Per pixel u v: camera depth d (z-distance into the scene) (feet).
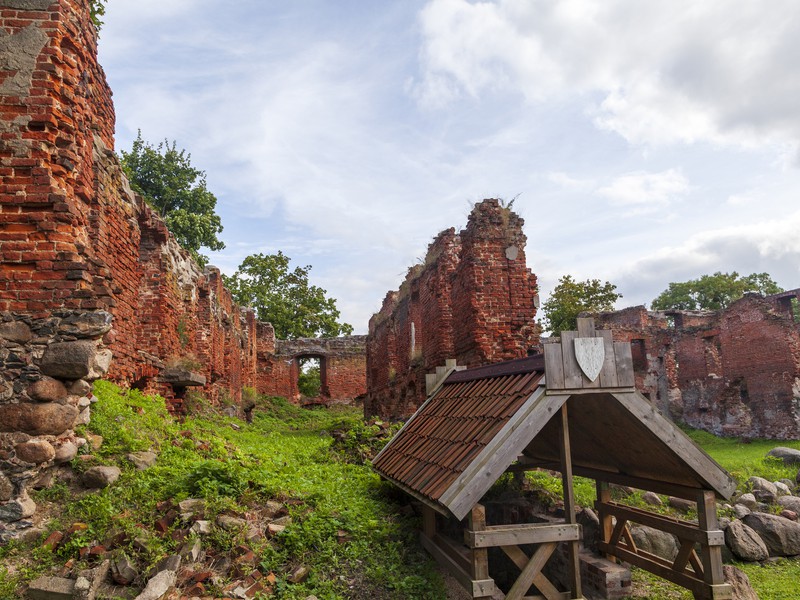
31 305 17.12
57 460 16.99
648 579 22.58
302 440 44.19
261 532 17.72
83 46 20.85
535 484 28.63
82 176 20.85
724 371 79.41
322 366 110.01
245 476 20.77
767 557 26.71
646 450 17.51
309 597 15.53
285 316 125.59
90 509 16.03
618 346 15.92
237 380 69.36
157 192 86.48
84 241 19.67
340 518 20.49
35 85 18.10
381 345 74.64
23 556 14.46
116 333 26.68
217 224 90.38
